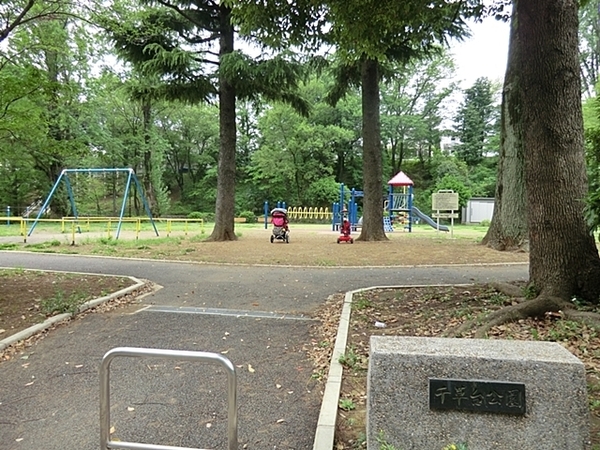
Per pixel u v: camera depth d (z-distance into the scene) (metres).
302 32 7.48
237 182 41.38
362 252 11.54
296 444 2.57
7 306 5.72
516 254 10.69
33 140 8.30
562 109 4.82
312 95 34.88
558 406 1.88
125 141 30.56
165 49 13.22
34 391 3.33
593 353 3.63
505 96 11.49
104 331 4.81
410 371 2.00
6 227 23.08
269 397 3.20
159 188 33.53
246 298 6.43
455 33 12.23
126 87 14.62
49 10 8.49
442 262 9.76
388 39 8.33
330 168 37.31
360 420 2.79
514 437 1.90
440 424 1.96
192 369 3.72
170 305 6.00
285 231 14.88
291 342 4.43
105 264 9.88
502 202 11.69
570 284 4.78
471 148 39.38
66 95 12.41
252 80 13.95
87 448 2.55
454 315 4.99
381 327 4.77
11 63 8.04
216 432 2.72
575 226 4.82
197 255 11.20
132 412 2.98
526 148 5.09
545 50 4.77
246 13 7.09
